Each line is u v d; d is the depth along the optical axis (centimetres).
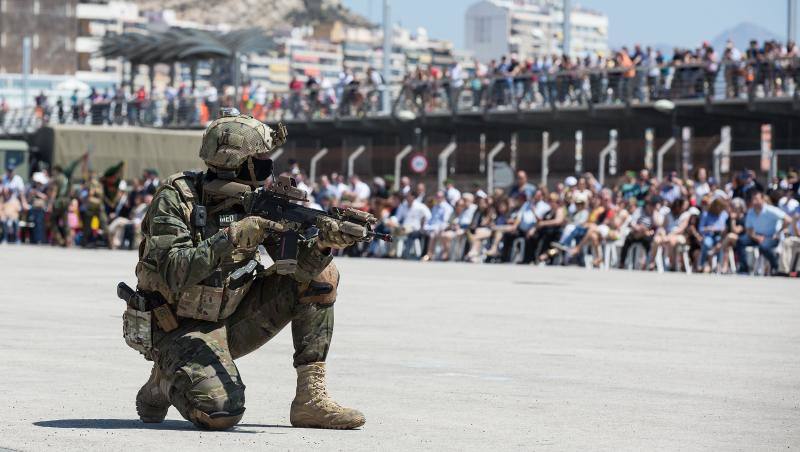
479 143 5075
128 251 4012
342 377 1092
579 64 5031
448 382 1069
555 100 5003
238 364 1180
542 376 1126
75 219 4291
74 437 747
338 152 5381
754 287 2541
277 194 754
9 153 4884
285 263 742
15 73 18600
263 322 792
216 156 762
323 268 765
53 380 1035
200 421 771
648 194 3278
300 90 6116
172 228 764
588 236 3325
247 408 898
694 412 920
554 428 828
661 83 4691
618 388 1052
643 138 5100
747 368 1216
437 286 2436
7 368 1112
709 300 2158
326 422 798
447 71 5525
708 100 4547
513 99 5162
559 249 3444
